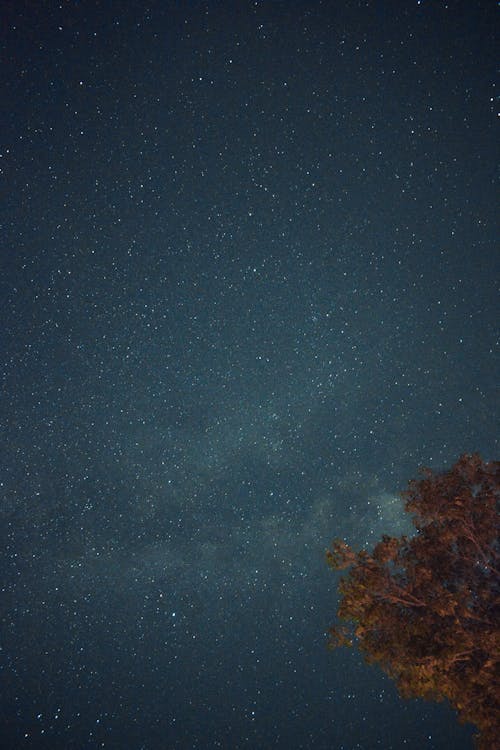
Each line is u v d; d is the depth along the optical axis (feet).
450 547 28.48
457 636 24.95
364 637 28.30
